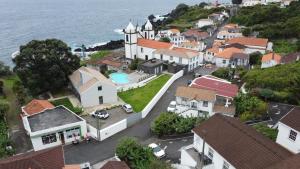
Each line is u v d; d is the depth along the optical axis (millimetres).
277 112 52406
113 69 86375
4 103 55500
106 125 53094
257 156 30422
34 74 62219
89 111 59188
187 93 54906
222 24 156125
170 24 169375
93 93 61000
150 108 59562
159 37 126000
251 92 58781
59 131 46438
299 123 34594
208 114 53438
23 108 54594
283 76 63844
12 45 141750
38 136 44719
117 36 166875
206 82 61531
